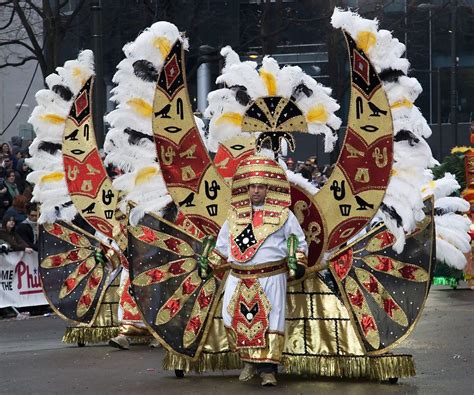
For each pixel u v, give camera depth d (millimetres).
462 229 22094
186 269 19828
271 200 18734
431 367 20438
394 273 19016
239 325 18578
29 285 35156
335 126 19531
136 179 19938
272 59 19469
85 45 54031
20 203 35219
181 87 19781
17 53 58531
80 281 26281
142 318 19797
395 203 18688
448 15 68625
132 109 19953
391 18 59906
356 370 18906
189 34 48625
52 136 25688
